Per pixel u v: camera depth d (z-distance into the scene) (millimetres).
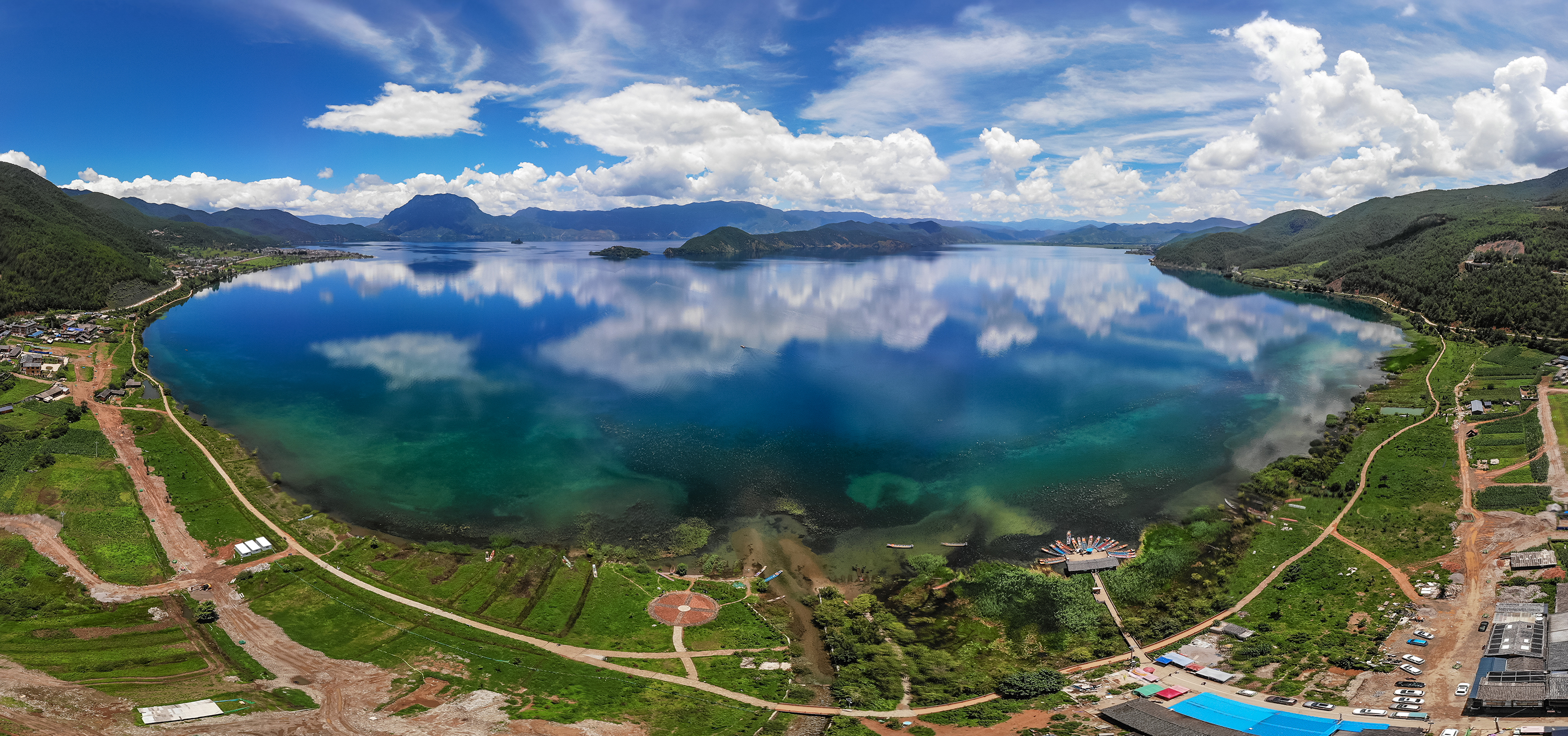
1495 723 71375
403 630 95125
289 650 90062
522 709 78625
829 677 88125
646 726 76562
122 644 89562
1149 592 106125
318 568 109938
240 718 74375
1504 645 83750
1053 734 74625
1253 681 84312
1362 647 89188
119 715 73875
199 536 117562
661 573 111812
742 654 92000
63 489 127438
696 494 138000
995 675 89062
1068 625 98562
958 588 107875
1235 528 123875
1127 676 87250
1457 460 142125
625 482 143125
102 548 111500
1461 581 101188
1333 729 72500
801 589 108062
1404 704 76500
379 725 74688
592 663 89000
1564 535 108312
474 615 99125
